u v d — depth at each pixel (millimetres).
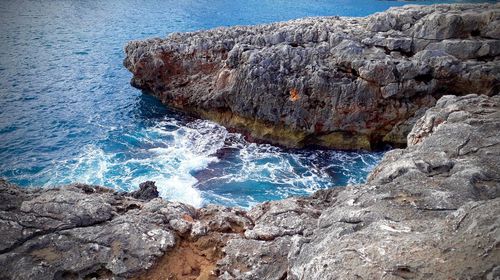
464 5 27328
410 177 9453
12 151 24469
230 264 8672
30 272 7879
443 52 24188
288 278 7359
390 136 26250
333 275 5797
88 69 38844
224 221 10211
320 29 26938
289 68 25797
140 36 48406
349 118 25391
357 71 24703
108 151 25188
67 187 11555
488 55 24047
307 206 11344
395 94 24469
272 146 26797
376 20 26562
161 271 8461
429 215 7617
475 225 5922
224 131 28359
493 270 4961
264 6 64625
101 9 62438
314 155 25812
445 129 11820
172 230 9539
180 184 21812
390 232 6637
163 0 70375
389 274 5508
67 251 8461
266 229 9695
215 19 56031
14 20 53656
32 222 9023
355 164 24719
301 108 25578
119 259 8383
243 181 22438
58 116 29469
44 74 36750
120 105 32125
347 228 7293
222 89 27688
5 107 29984
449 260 5426
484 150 10398
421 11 26281
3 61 38812
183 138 27312
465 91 24578
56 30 50188
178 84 30547
